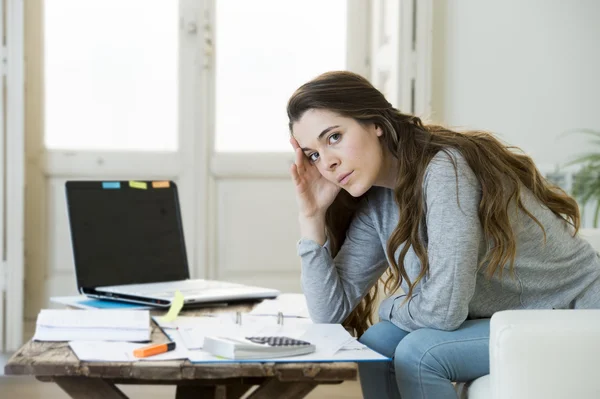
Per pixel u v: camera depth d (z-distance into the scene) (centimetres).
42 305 378
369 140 158
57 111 381
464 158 154
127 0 383
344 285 175
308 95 156
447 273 145
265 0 392
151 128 387
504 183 155
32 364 118
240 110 391
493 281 159
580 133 390
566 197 167
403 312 155
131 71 385
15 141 359
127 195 225
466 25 386
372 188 177
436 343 144
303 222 174
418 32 372
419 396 143
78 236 212
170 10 385
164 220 232
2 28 358
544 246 160
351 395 324
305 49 397
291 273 396
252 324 159
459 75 387
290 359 122
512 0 387
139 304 192
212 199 388
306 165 174
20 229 361
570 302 164
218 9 388
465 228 146
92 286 210
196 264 386
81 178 381
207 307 187
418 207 155
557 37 389
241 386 184
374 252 178
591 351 126
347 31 399
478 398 142
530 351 126
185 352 127
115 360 121
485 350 144
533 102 389
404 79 371
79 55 382
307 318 172
